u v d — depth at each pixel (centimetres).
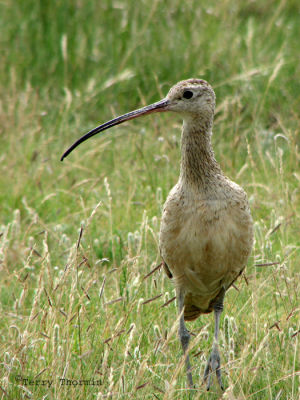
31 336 838
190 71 1598
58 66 1642
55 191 1291
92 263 1056
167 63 1612
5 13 1731
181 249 822
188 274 838
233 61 1580
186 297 885
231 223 812
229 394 719
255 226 1066
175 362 859
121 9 1709
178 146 1344
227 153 1354
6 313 925
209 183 815
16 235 1088
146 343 894
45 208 1248
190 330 955
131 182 1278
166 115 1523
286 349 848
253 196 1162
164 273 998
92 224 1171
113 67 1625
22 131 1438
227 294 991
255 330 872
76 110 1562
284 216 1108
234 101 1420
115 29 1683
